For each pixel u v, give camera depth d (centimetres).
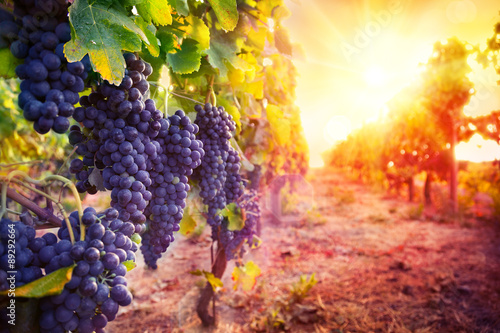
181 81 188
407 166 1246
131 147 104
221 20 149
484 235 778
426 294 486
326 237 802
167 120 129
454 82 945
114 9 96
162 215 132
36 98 83
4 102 504
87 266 82
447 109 1002
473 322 412
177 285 496
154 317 406
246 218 269
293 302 458
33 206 92
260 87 252
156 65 148
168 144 130
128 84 99
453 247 697
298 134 756
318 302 464
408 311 440
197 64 154
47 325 80
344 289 509
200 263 577
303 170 873
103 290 83
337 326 409
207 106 169
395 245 728
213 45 179
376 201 1326
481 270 562
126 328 381
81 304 81
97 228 88
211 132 170
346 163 2230
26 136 552
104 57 88
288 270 584
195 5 161
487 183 1127
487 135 839
